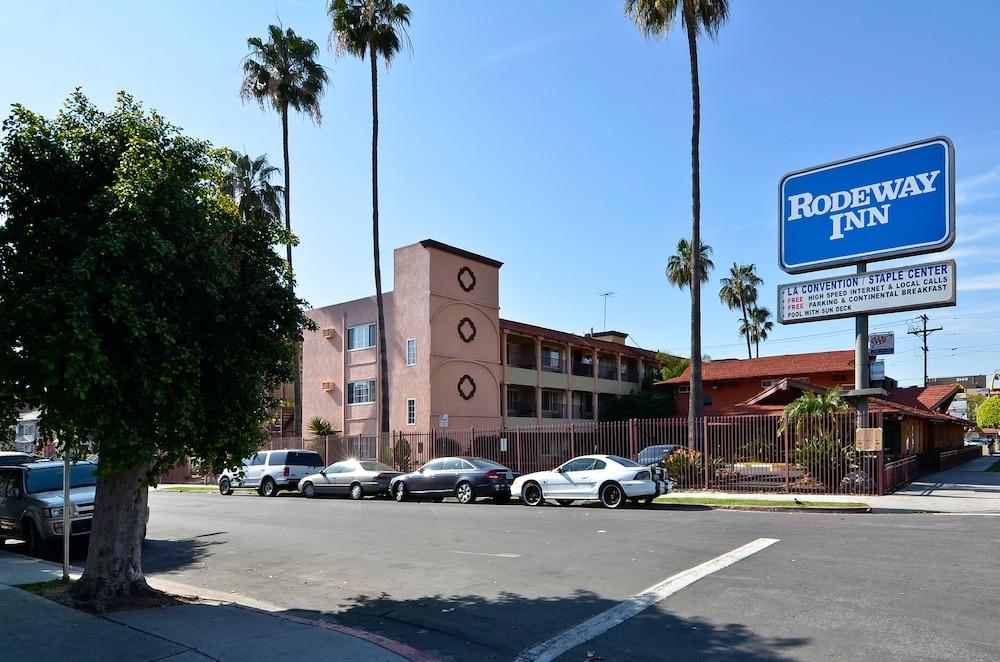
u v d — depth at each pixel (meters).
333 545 13.42
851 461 20.73
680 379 44.91
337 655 6.25
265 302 8.53
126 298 6.84
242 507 21.88
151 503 24.36
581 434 26.95
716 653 6.29
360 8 34.22
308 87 38.03
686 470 23.12
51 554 13.45
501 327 39.84
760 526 13.76
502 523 15.65
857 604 7.62
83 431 7.05
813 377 40.06
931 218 20.28
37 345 6.81
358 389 38.25
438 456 31.00
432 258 35.94
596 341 48.53
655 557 10.78
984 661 5.81
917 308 20.50
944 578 8.67
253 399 8.45
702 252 50.56
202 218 8.05
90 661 5.96
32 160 7.52
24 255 7.51
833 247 22.17
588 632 7.11
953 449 39.56
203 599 8.98
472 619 7.82
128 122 8.05
